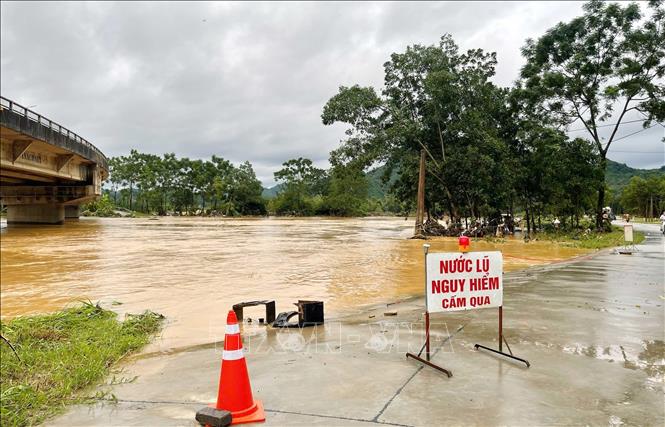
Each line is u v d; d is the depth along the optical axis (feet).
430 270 16.42
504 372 15.10
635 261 48.70
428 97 124.67
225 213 400.06
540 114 116.98
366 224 225.15
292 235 130.31
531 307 25.61
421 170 120.26
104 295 38.34
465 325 21.85
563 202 118.42
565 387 13.70
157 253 76.23
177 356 18.43
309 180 426.51
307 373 15.23
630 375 14.69
